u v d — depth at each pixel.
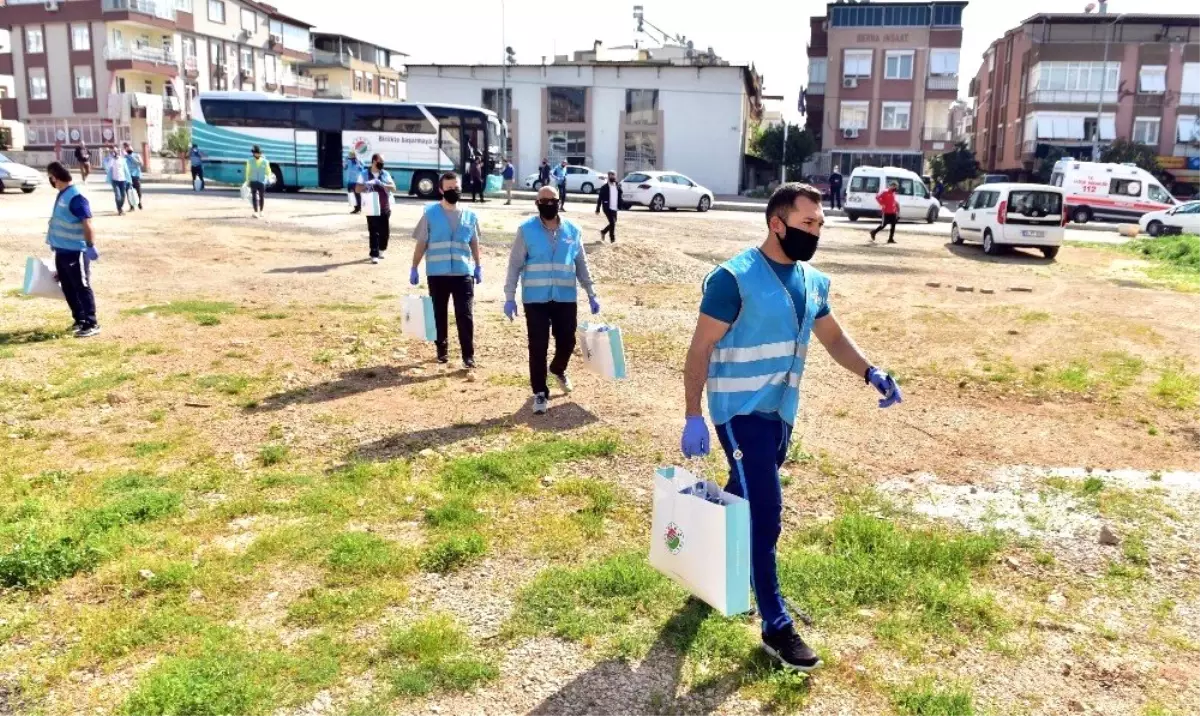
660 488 3.55
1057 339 10.66
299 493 5.23
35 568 4.09
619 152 52.16
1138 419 7.21
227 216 22.03
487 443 6.22
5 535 4.44
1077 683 3.45
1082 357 9.62
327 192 35.75
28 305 11.08
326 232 19.58
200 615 3.79
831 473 5.78
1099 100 52.56
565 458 5.89
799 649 3.42
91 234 9.31
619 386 7.96
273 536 4.53
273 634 3.64
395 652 3.51
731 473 3.57
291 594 4.00
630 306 12.31
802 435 6.62
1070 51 52.47
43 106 61.47
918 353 9.72
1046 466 6.04
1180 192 52.28
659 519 3.56
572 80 51.78
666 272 15.24
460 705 3.21
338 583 4.08
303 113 32.69
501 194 38.97
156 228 19.19
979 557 4.50
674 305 12.40
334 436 6.36
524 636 3.67
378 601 3.91
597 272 14.98
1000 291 14.91
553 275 6.98
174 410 6.93
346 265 15.35
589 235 21.28
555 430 6.55
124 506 4.84
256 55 72.56
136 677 3.35
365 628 3.71
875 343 10.27
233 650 3.49
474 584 4.14
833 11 55.38
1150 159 50.62
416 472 5.62
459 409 7.10
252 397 7.33
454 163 32.56
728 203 41.28
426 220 8.38
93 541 4.40
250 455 5.93
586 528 4.73
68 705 3.18
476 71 52.59
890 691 3.34
